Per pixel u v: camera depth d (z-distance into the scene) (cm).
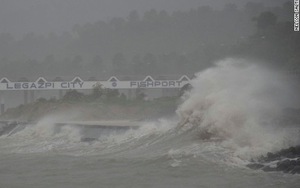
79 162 8906
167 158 8394
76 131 13675
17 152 11488
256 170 7250
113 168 8094
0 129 17600
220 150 8569
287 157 7656
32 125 16012
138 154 9356
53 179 7481
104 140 11669
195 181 6769
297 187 6169
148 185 6688
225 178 6838
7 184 7256
